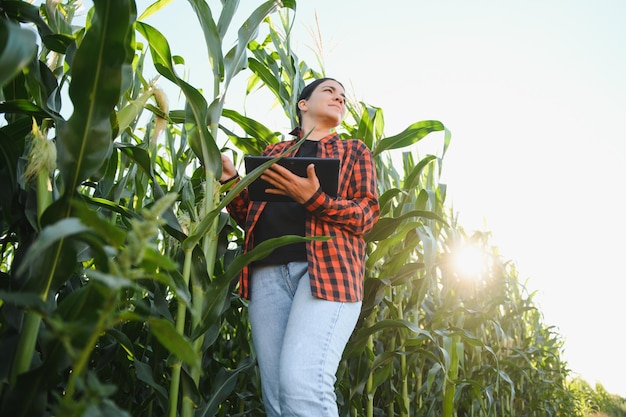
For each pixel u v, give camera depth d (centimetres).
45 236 63
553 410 505
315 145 199
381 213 238
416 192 297
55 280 109
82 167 109
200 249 160
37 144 112
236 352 278
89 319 98
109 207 153
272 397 168
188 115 179
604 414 873
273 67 264
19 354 103
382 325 210
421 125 234
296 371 150
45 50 186
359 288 171
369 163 190
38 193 112
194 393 152
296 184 159
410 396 277
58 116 139
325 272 165
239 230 268
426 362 307
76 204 67
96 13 108
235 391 238
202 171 218
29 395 98
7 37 81
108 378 207
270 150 207
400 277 237
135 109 149
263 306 177
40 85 150
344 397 230
